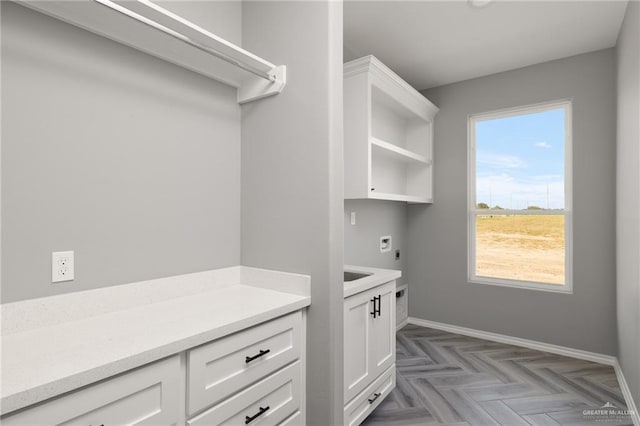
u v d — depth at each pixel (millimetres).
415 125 3762
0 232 1058
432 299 3797
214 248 1707
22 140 1099
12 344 997
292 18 1658
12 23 1085
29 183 1113
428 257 3824
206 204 1673
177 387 1060
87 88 1257
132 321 1206
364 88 2588
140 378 964
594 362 2902
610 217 2887
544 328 3176
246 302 1464
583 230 3012
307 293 1575
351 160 2639
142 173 1419
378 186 3340
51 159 1161
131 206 1381
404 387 2457
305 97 1605
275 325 1396
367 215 3242
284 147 1673
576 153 3045
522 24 2559
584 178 3010
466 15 2445
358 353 1925
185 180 1584
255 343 1312
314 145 1573
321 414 1532
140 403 970
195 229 1622
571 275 3092
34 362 880
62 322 1177
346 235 2961
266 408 1354
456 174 3652
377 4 2320
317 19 1577
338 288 1570
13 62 1085
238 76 1730
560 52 3000
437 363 2861
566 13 2416
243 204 1825
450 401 2275
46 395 778
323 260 1538
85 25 1228
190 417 1088
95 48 1282
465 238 3598
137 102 1408
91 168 1263
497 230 3494
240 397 1247
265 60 1712
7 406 725
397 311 3725
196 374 1104
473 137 3631
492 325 3438
